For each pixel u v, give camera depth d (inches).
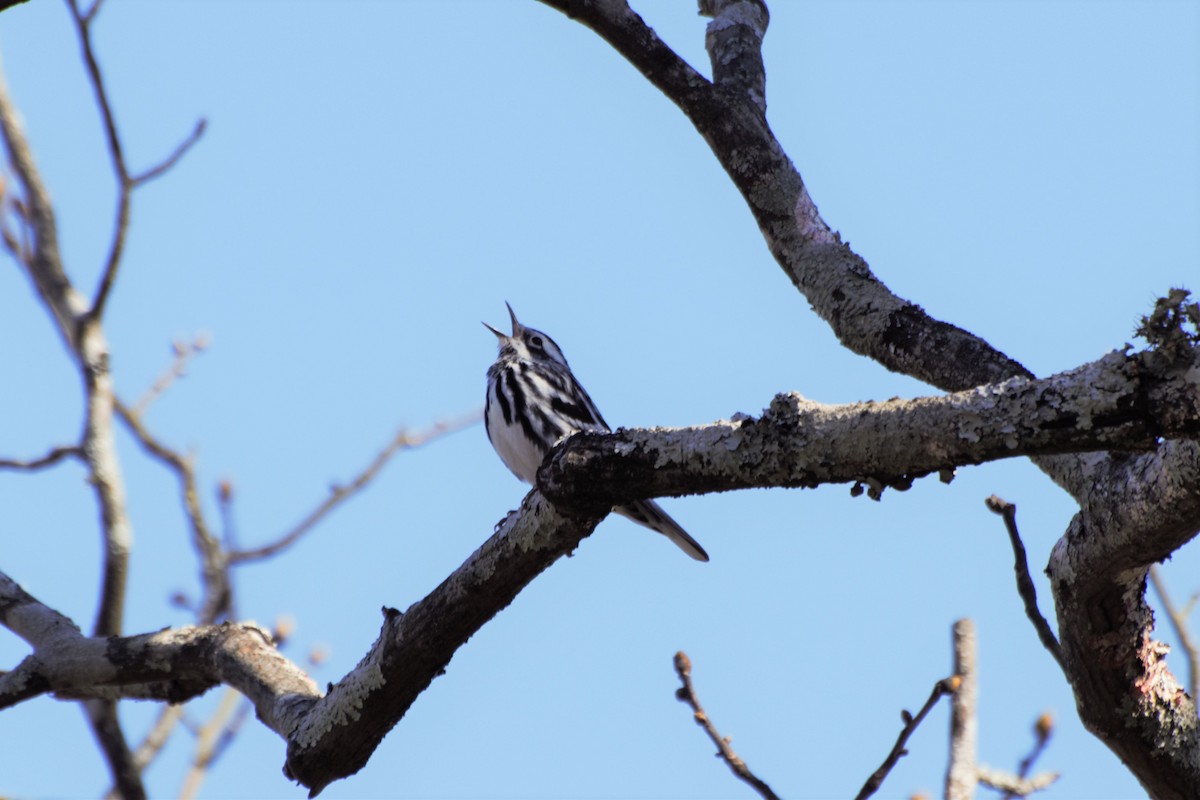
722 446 277.0
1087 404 234.2
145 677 428.5
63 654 432.8
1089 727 315.0
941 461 250.5
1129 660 297.9
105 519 472.4
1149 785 317.4
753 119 433.4
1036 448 240.5
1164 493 248.4
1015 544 320.2
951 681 327.3
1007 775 354.0
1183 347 227.5
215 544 522.6
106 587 470.0
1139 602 289.6
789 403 270.1
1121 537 264.4
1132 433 232.2
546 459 309.0
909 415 252.2
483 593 340.5
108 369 484.1
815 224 414.0
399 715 368.2
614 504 306.2
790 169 426.0
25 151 514.6
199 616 511.5
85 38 458.9
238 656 417.7
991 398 244.7
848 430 259.6
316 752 374.6
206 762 486.6
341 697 367.9
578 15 449.1
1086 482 292.8
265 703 401.7
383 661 357.4
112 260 477.7
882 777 325.1
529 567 331.6
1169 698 305.1
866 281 392.8
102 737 446.9
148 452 520.1
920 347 367.9
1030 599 320.5
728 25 464.4
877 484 261.6
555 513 312.8
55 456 473.1
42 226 505.0
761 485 276.1
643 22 447.8
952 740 347.9
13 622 450.0
